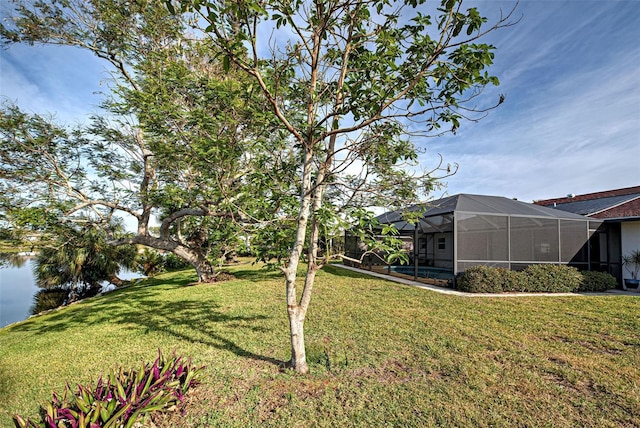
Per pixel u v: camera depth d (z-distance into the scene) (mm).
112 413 2592
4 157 9031
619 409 3105
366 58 3496
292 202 4262
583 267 11195
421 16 3162
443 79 3248
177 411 3098
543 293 9508
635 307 7488
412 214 4461
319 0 3209
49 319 8570
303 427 2850
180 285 12070
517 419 2938
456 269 10102
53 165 10039
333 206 3969
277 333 5539
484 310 7055
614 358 4340
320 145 4469
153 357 4703
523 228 10734
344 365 4090
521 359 4293
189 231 14250
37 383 4090
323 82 4090
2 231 9109
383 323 5988
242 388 3553
